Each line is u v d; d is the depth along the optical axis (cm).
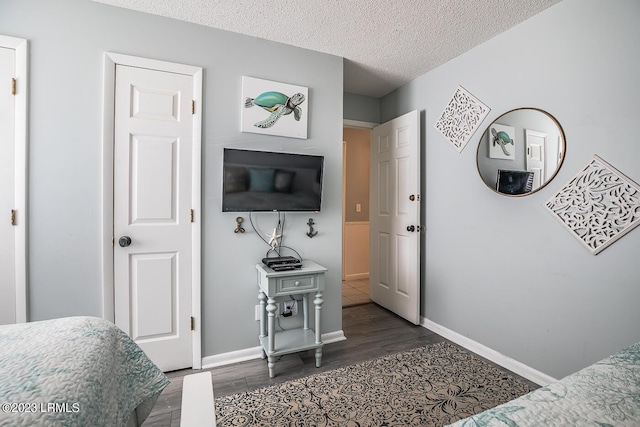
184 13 186
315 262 231
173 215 193
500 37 206
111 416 79
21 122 163
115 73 180
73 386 66
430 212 267
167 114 191
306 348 196
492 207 212
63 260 171
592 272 159
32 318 166
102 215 177
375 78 285
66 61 171
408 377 188
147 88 186
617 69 149
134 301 185
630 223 144
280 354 189
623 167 147
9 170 162
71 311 173
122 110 181
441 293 256
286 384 180
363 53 235
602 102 154
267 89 214
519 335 194
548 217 178
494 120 209
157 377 107
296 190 212
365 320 289
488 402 163
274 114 216
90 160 175
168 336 193
